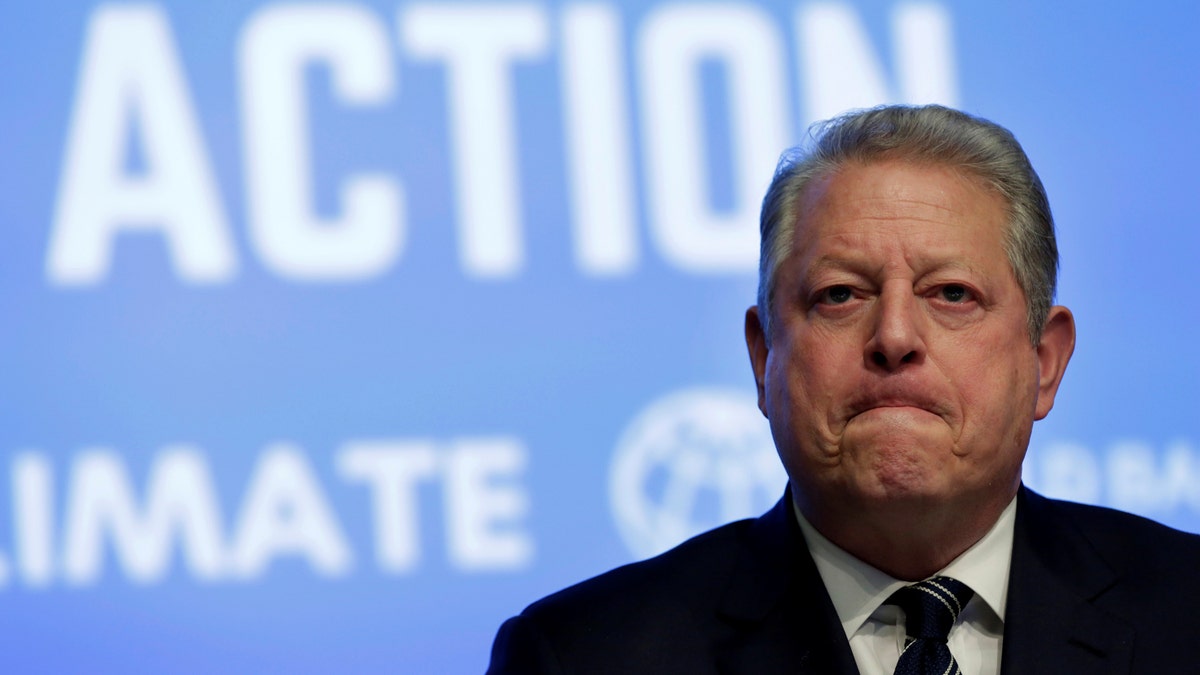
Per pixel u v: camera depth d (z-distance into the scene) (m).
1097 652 6.56
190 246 12.35
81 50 12.51
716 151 12.91
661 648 6.91
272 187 12.48
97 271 12.27
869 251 6.59
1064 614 6.66
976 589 6.79
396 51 12.73
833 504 6.68
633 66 12.94
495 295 12.52
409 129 12.66
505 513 12.26
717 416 12.59
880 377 6.48
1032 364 6.86
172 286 12.30
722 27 13.05
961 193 6.72
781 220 6.99
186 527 12.00
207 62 12.59
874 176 6.75
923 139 6.85
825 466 6.59
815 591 6.83
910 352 6.45
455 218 12.58
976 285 6.59
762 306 7.12
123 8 12.58
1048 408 7.16
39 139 12.38
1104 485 12.73
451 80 12.75
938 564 6.84
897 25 13.25
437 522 12.18
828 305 6.68
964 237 6.62
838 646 6.62
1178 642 6.61
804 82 13.09
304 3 12.70
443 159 12.65
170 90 12.53
